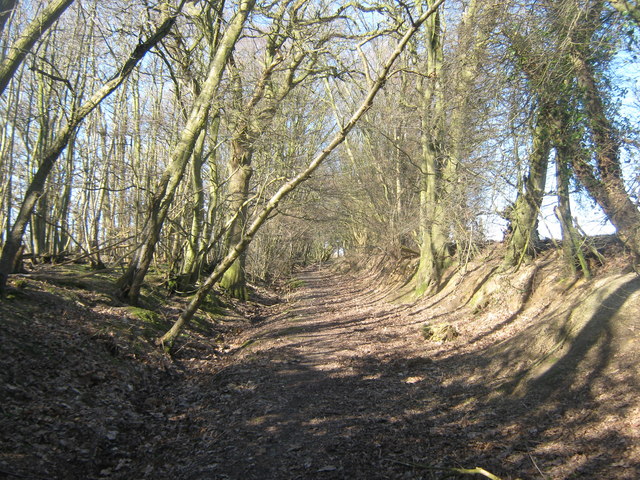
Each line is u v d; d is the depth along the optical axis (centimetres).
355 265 3978
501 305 1245
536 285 1194
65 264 1546
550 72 926
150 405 780
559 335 801
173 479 541
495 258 1612
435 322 1381
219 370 1017
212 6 1376
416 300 1809
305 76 1873
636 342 667
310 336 1350
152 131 1678
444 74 1349
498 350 920
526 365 795
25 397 638
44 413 621
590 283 973
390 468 534
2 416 576
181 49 1508
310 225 2552
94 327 959
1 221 1584
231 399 808
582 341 732
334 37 1727
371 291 2581
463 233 1490
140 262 1252
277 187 1806
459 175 1388
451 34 1410
